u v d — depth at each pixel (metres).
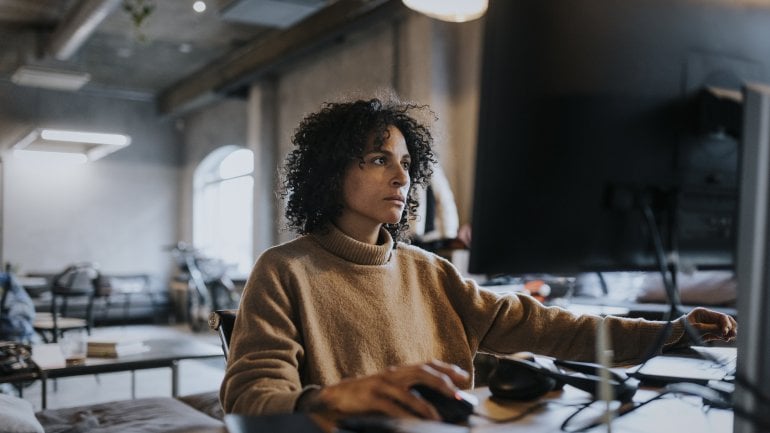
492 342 1.33
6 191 10.79
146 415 2.28
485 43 0.81
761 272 0.78
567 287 2.86
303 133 1.33
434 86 6.03
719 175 0.88
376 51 7.16
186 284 10.88
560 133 0.81
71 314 10.57
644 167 0.85
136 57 9.66
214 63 9.91
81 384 5.77
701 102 0.86
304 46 7.62
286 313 1.15
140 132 11.84
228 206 11.44
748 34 0.89
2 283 5.48
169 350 3.44
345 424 0.79
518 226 0.82
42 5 7.94
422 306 1.30
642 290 2.79
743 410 0.78
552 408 0.97
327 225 1.27
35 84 8.50
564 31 0.80
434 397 0.90
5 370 2.79
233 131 10.71
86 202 11.38
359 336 1.19
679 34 0.85
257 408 0.91
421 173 1.43
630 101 0.83
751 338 0.78
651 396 1.05
